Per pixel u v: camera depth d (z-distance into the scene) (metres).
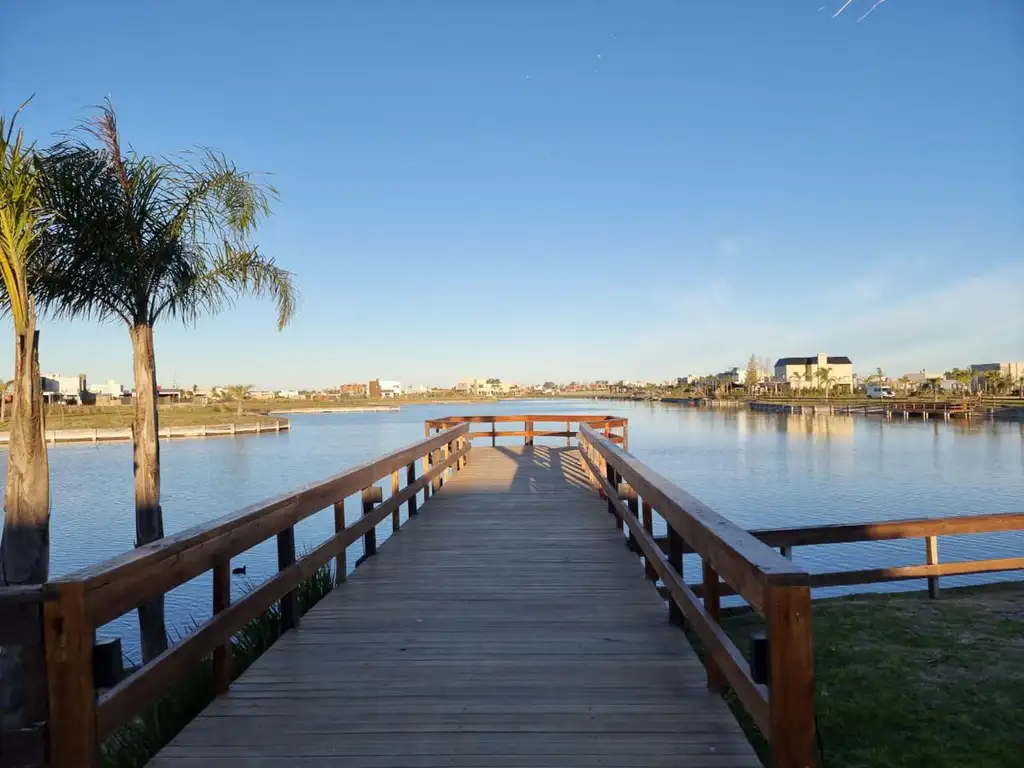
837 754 3.47
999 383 128.88
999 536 17.16
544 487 11.48
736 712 3.98
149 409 6.97
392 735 3.05
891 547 15.88
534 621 4.71
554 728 3.11
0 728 2.27
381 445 57.72
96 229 6.23
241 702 3.42
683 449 46.34
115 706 2.47
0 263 5.40
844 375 169.12
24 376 5.46
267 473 37.66
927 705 4.04
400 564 6.41
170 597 12.84
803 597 2.18
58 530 21.73
